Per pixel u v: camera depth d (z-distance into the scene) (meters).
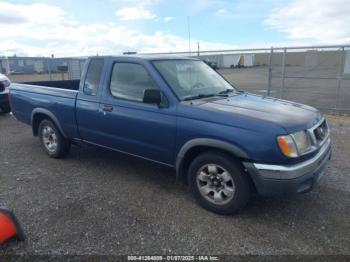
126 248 3.07
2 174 5.01
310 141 3.45
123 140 4.43
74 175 4.94
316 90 16.36
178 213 3.72
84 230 3.38
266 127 3.23
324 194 4.14
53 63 21.39
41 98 5.56
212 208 3.69
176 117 3.78
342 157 5.56
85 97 4.84
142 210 3.79
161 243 3.14
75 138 5.22
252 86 19.16
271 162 3.20
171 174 4.94
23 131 8.09
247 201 3.51
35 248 3.08
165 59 4.45
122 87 4.41
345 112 10.09
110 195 4.21
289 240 3.16
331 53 13.20
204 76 4.69
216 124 3.47
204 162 3.67
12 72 22.53
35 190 4.39
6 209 3.20
